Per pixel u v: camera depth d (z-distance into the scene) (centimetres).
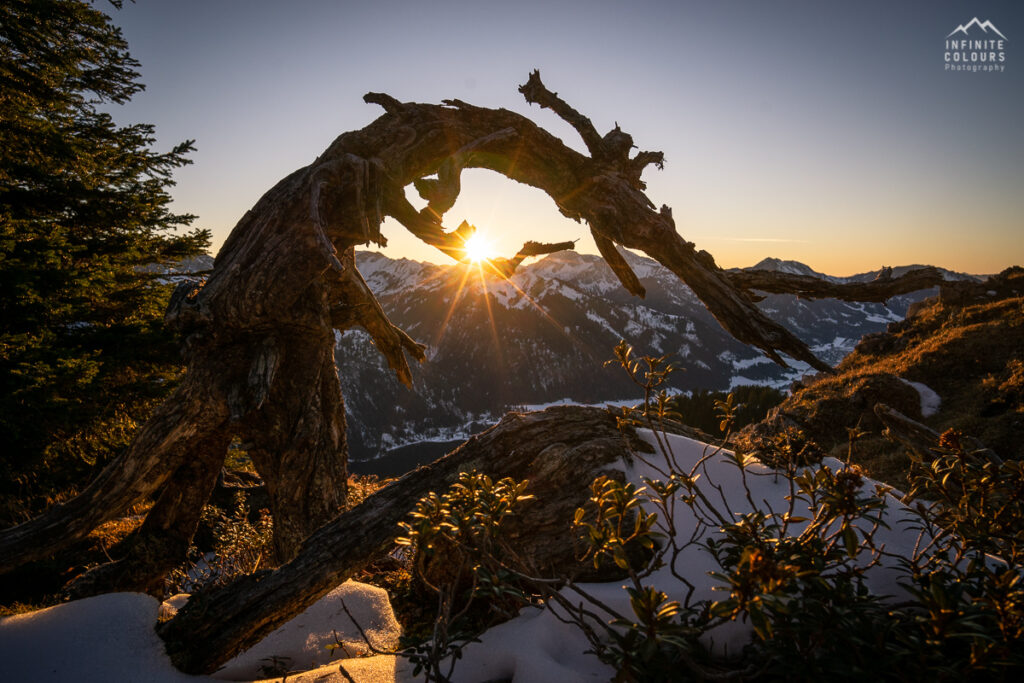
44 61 1422
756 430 1619
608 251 1376
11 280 1135
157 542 714
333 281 912
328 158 964
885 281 1138
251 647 396
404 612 495
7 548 658
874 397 1588
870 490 356
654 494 368
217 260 905
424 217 1059
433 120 1068
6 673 350
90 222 1734
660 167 1277
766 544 223
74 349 1209
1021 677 221
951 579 241
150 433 749
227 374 786
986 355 1719
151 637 392
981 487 260
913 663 198
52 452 1100
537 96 1237
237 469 1548
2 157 1493
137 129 1820
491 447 452
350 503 890
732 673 219
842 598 203
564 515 381
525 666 282
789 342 1096
